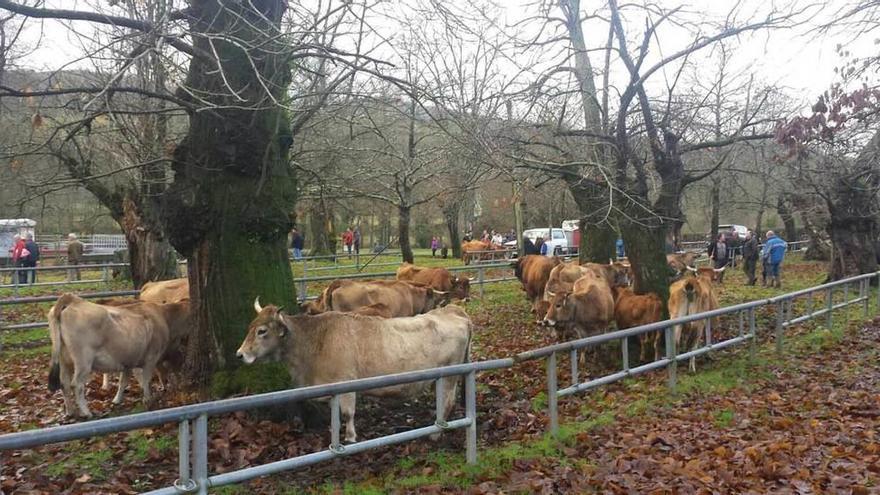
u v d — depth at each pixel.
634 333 9.12
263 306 8.55
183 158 8.81
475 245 37.00
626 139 12.02
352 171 16.50
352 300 12.45
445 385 8.45
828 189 18.36
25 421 8.55
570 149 12.45
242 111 8.40
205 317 8.70
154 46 7.20
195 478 4.91
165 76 8.88
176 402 8.46
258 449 7.35
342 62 8.10
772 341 13.77
